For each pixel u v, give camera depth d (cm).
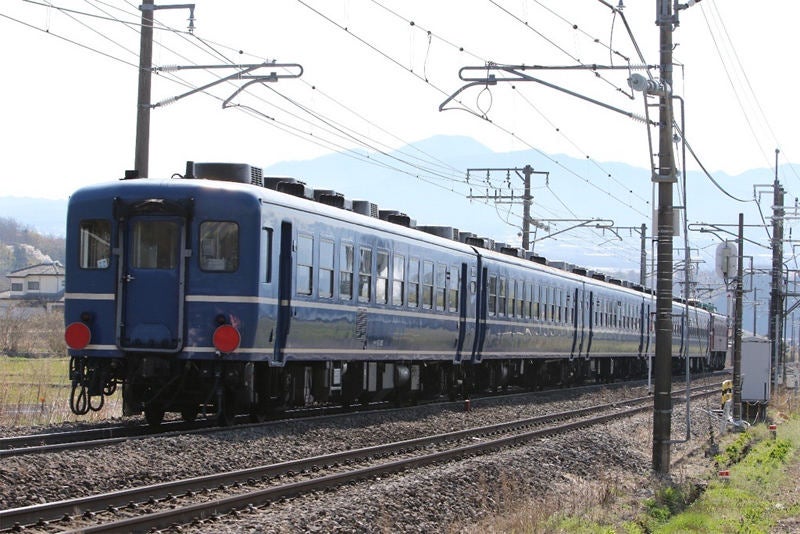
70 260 1855
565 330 3909
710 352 6512
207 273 1797
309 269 2019
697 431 2892
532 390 3747
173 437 1595
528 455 1881
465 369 3050
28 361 5069
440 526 1316
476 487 1552
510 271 3294
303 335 2006
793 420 3647
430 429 2236
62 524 1062
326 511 1211
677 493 1727
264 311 1834
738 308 3281
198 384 1864
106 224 1839
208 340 1795
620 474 1977
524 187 4438
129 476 1341
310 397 2144
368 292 2302
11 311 6725
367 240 2288
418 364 2716
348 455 1678
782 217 4753
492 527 1316
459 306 2888
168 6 2220
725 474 1977
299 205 1972
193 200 1803
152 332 1805
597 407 3106
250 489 1348
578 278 4112
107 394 1878
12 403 2533
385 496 1355
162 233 1819
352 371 2366
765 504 1711
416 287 2581
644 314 5259
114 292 1822
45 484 1230
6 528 1013
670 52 1927
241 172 1989
